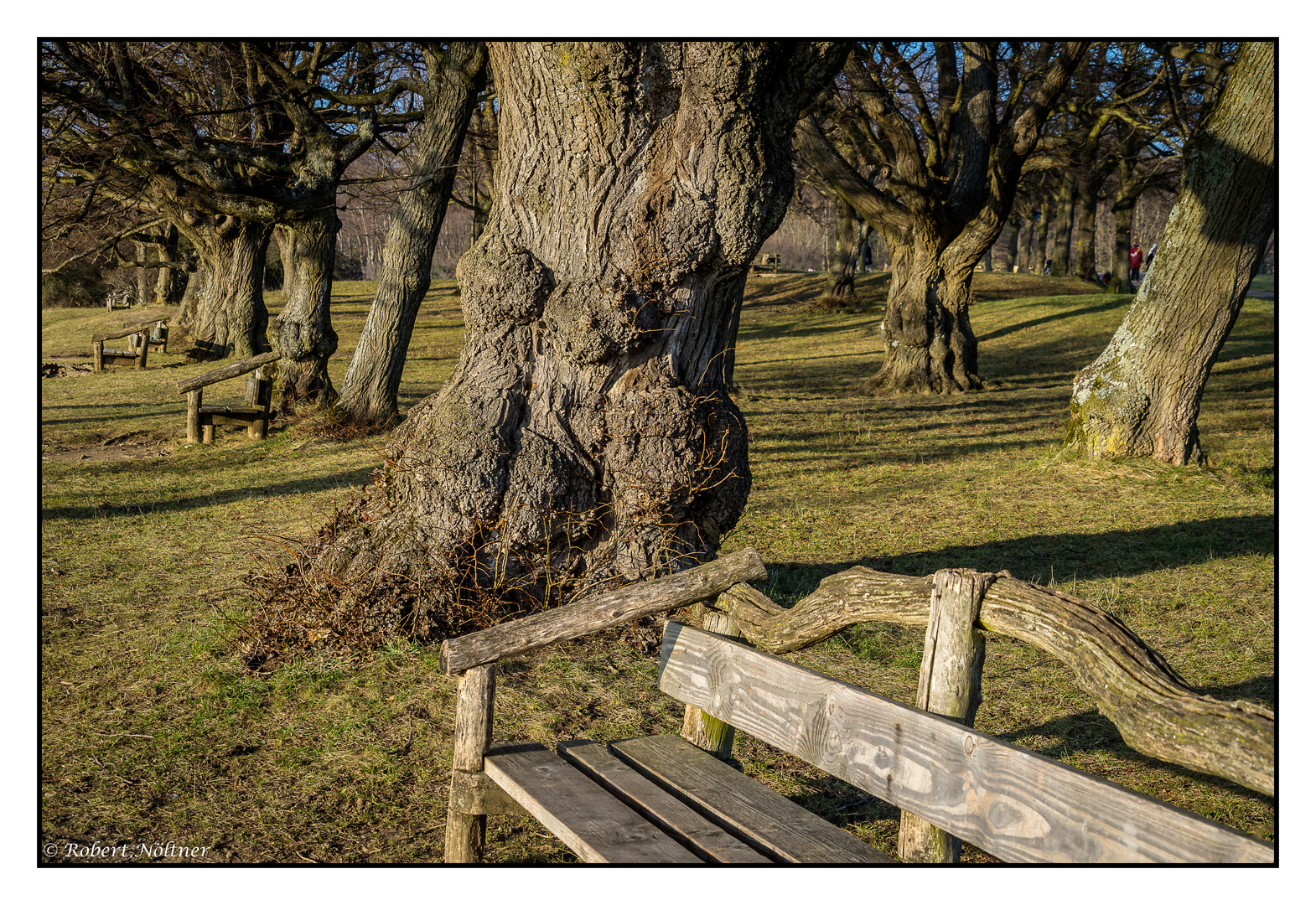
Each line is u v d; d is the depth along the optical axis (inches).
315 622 203.0
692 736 126.7
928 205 667.4
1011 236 2394.2
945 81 722.2
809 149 692.7
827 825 100.8
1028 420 555.2
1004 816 78.9
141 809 141.4
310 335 541.6
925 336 710.5
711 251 207.0
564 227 209.0
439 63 454.9
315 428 502.0
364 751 160.1
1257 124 345.1
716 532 223.8
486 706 118.2
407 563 204.2
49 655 201.2
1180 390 382.6
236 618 218.1
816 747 100.0
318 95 493.7
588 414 212.7
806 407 628.1
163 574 265.0
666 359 214.2
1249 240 361.4
